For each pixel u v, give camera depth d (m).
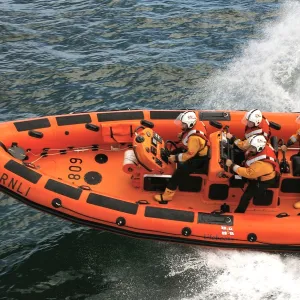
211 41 13.44
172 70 12.27
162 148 7.76
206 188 7.57
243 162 7.10
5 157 7.50
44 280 7.59
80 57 12.73
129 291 7.39
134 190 7.87
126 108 11.13
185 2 15.21
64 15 14.50
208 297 7.21
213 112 8.52
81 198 7.26
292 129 8.43
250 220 7.25
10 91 11.52
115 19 14.28
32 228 8.44
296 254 7.61
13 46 13.06
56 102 11.26
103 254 7.95
